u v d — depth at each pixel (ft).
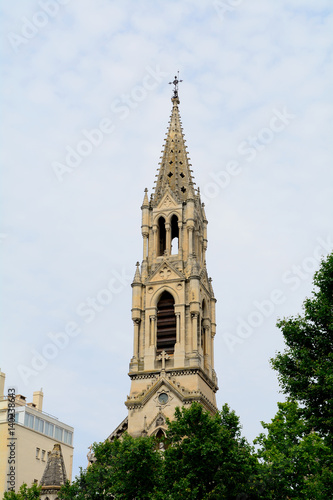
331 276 242.99
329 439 232.12
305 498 240.73
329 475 235.61
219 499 244.01
